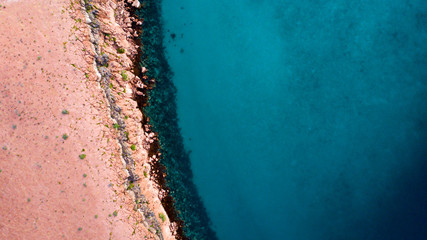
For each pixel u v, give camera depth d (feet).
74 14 80.18
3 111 73.26
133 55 88.43
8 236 68.80
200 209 92.22
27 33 76.33
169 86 93.09
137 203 79.30
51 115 74.74
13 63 74.74
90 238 71.87
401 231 93.86
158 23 93.40
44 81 75.51
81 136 75.56
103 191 74.64
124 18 88.69
